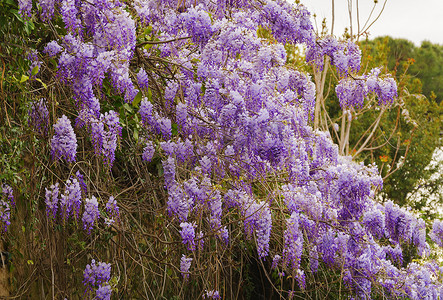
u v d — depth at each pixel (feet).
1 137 7.37
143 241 10.53
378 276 13.75
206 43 10.03
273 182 11.35
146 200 10.41
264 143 10.02
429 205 33.32
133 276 10.14
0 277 7.40
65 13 8.14
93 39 8.74
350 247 13.21
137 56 9.89
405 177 33.24
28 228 7.97
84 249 8.63
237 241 12.64
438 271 16.02
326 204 12.84
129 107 9.40
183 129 9.61
